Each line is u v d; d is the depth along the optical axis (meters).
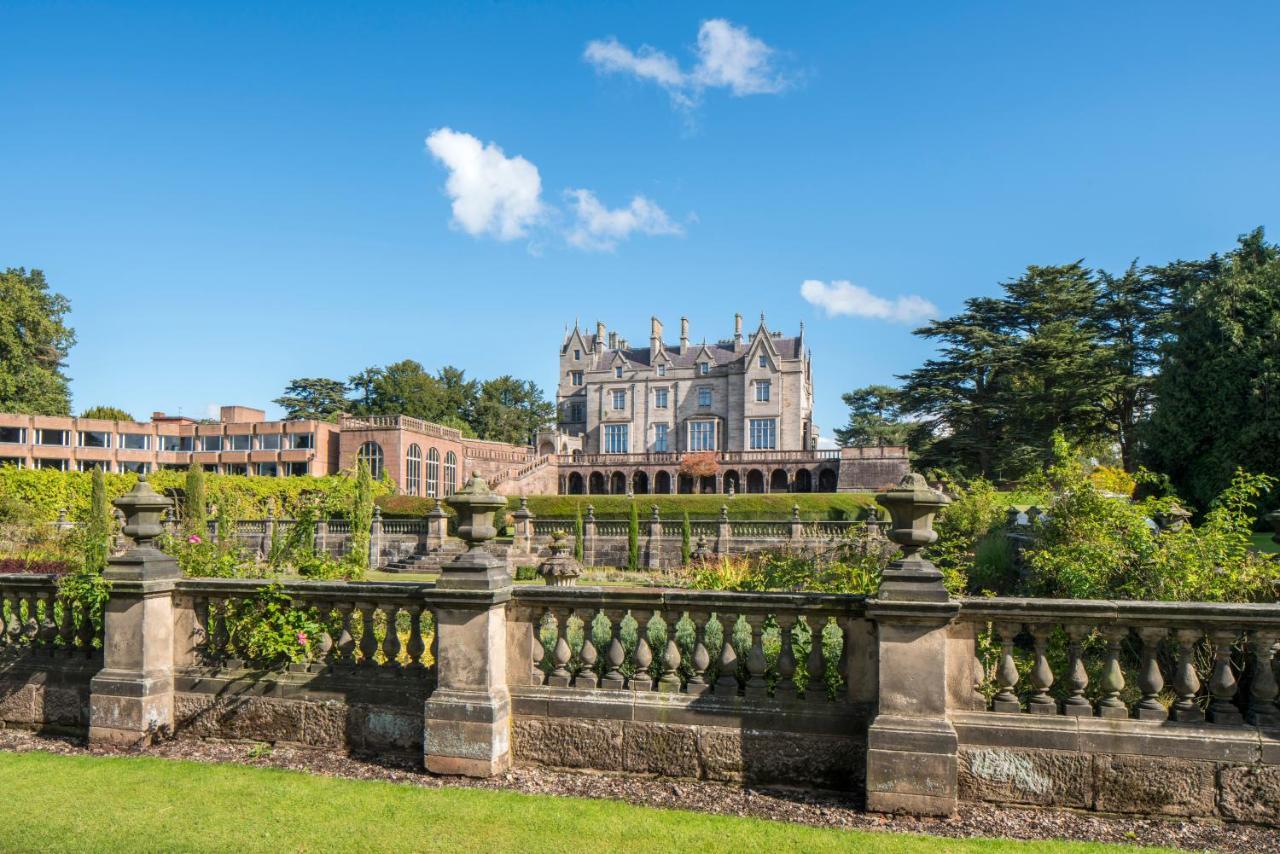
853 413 86.62
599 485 61.91
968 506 20.14
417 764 5.61
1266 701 4.67
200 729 6.21
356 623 6.46
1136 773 4.69
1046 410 45.00
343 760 5.71
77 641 6.66
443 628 5.52
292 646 5.90
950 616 4.72
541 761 5.52
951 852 4.19
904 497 4.88
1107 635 4.88
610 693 5.45
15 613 6.92
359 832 4.44
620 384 74.00
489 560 5.56
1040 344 45.91
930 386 49.72
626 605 5.50
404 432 53.84
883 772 4.77
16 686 6.75
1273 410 29.31
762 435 68.25
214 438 59.84
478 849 4.23
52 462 55.78
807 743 5.13
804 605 5.16
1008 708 4.94
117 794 5.02
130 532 6.19
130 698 6.10
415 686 5.73
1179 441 32.53
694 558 30.38
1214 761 4.62
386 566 32.78
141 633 6.16
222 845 4.28
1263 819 4.54
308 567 8.38
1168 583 7.01
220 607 6.33
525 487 57.03
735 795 5.06
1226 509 7.42
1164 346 34.84
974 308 51.41
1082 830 4.57
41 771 5.48
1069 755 4.77
